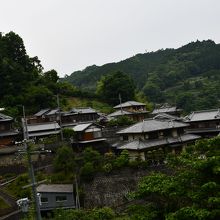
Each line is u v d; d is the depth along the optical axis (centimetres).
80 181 3841
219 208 1467
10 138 5503
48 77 9169
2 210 3309
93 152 4131
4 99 7012
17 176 4212
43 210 3581
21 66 8250
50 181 3956
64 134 5175
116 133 5034
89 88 12988
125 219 2106
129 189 3800
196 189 1600
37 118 6750
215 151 1730
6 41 8544
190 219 1477
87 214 2530
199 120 5800
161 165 3897
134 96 9044
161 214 1683
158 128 4684
